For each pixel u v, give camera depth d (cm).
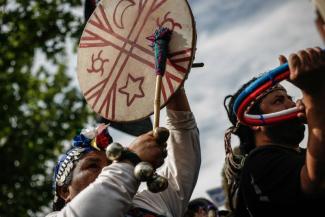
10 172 1257
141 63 218
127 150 196
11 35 1251
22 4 1236
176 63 210
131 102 217
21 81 1329
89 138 249
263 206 190
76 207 189
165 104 209
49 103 1365
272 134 213
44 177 1288
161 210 240
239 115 205
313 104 168
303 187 178
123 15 226
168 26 214
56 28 1245
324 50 166
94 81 227
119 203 189
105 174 194
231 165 225
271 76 192
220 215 296
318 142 167
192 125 252
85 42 233
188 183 248
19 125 1318
